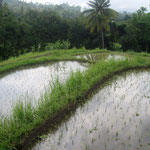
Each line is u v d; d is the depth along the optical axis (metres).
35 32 29.17
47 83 5.77
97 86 5.22
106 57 10.07
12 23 22.97
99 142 2.83
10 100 4.52
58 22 31.83
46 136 3.09
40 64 8.80
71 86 4.92
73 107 4.03
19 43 23.64
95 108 3.95
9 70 7.80
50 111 3.76
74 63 8.77
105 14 20.88
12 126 3.18
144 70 6.79
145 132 3.01
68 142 2.90
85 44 30.44
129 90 4.89
